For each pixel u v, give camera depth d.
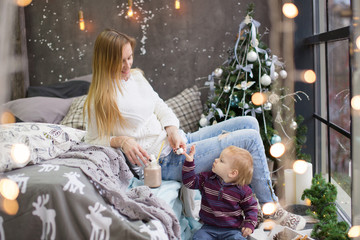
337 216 2.22
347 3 2.17
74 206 1.43
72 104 3.21
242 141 2.14
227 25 3.63
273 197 2.21
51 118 3.11
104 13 3.64
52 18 3.65
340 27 2.34
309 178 2.64
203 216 2.10
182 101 3.54
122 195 1.56
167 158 2.16
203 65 3.68
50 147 1.74
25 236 1.42
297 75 3.10
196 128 3.51
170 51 3.68
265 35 3.57
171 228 1.61
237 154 2.00
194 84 3.71
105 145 2.00
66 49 3.68
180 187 2.16
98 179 1.60
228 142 2.15
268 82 2.75
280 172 2.75
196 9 3.63
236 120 2.31
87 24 3.65
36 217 1.42
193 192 2.24
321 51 2.87
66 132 1.87
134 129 2.08
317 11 2.95
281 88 2.81
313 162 3.19
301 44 3.09
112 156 1.85
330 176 2.72
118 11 3.64
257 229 2.11
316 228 2.06
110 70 1.98
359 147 1.36
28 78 3.68
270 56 2.96
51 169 1.54
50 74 3.70
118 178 1.88
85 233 1.43
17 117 3.07
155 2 3.63
